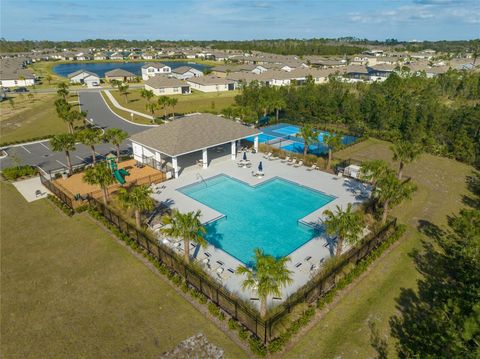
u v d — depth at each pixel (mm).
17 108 79312
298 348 17078
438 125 51188
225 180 37656
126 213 29750
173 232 21344
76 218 29781
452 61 176625
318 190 34594
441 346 14953
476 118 47156
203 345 17219
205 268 22734
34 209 31406
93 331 18078
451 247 25312
